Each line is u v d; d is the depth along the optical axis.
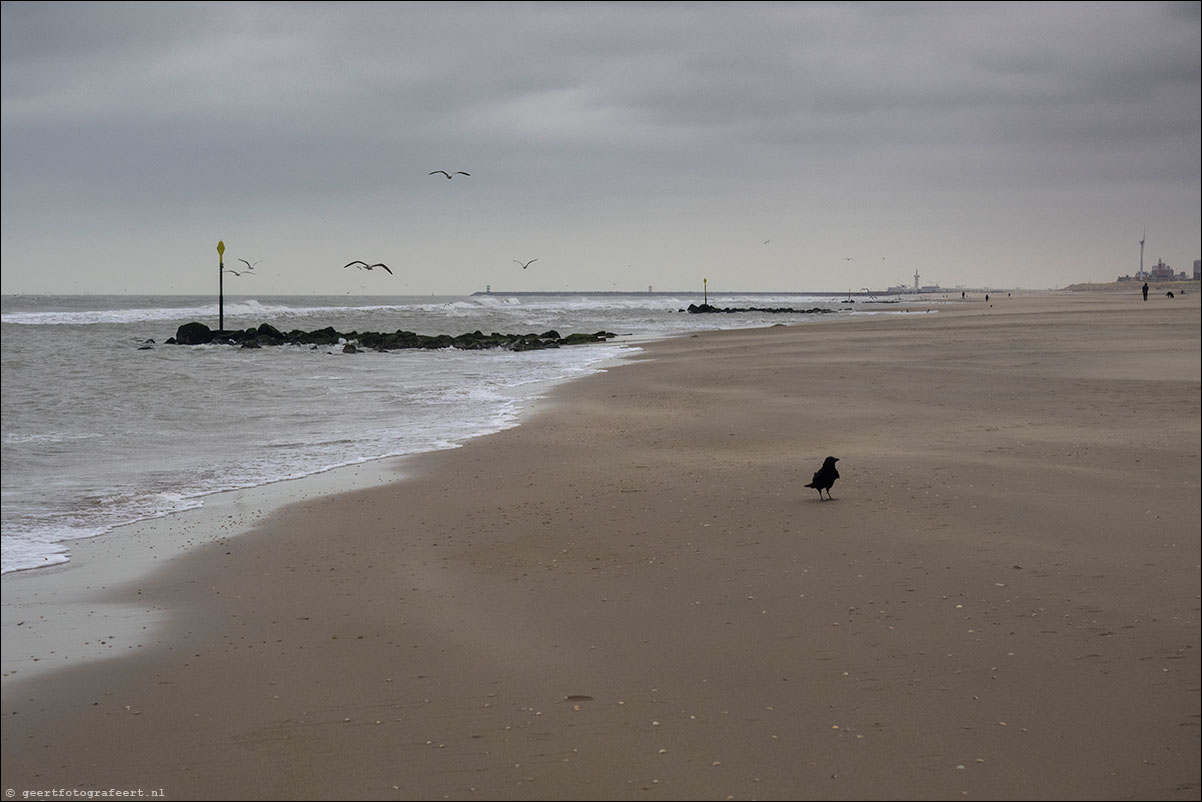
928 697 6.41
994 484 12.77
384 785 5.57
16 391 29.97
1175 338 39.16
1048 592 8.45
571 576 9.58
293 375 36.47
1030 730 5.92
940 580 8.88
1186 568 9.02
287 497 14.11
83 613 9.00
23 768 5.99
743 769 5.54
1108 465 13.84
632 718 6.26
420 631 8.17
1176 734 5.84
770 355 37.94
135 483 15.38
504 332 75.06
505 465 15.95
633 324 85.00
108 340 62.94
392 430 20.75
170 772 5.87
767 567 9.53
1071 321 55.72
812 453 15.80
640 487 13.67
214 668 7.54
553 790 5.40
